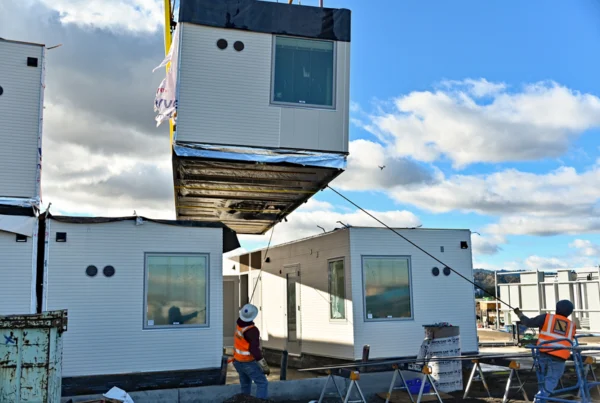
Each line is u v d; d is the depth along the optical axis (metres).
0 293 9.80
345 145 11.97
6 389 7.12
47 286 10.06
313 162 11.72
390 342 12.55
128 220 10.65
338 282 13.06
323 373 13.30
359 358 12.26
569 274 21.08
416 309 12.90
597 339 18.58
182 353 10.59
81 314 10.18
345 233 12.80
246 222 18.03
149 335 10.47
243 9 11.75
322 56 12.09
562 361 8.29
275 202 15.05
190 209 15.98
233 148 11.41
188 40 11.47
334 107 12.03
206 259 11.01
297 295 15.16
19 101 10.69
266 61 11.78
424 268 13.13
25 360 7.19
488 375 12.41
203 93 11.43
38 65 10.88
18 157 10.53
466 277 13.45
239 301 19.75
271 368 15.52
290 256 15.74
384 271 12.78
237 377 13.19
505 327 22.20
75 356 10.06
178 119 11.26
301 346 14.80
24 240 10.06
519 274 22.78
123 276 10.48
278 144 11.64
